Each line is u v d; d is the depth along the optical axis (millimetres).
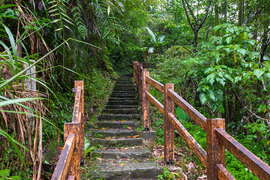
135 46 7996
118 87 7109
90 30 3506
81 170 2607
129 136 3717
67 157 1100
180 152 3227
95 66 6289
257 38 3869
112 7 2820
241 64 3105
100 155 3041
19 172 1641
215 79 3100
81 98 2717
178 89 4676
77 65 3990
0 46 2094
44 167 2303
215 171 1433
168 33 8328
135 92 6484
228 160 2971
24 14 2078
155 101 3287
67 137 1387
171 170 2662
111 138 3582
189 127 3941
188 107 1967
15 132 1534
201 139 3400
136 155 3039
